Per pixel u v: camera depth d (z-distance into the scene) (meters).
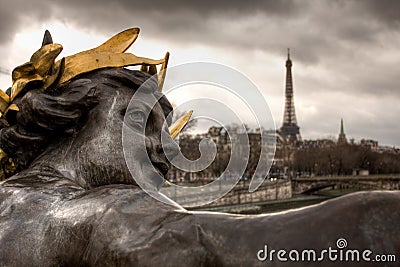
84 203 1.53
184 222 1.32
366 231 1.12
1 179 2.19
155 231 1.33
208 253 1.25
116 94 2.03
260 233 1.21
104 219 1.42
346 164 75.31
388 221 1.13
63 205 1.60
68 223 1.50
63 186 1.75
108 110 1.99
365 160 76.69
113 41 2.22
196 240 1.27
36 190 1.73
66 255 1.48
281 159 55.41
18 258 1.56
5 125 2.12
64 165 1.94
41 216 1.60
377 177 64.44
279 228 1.20
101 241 1.39
